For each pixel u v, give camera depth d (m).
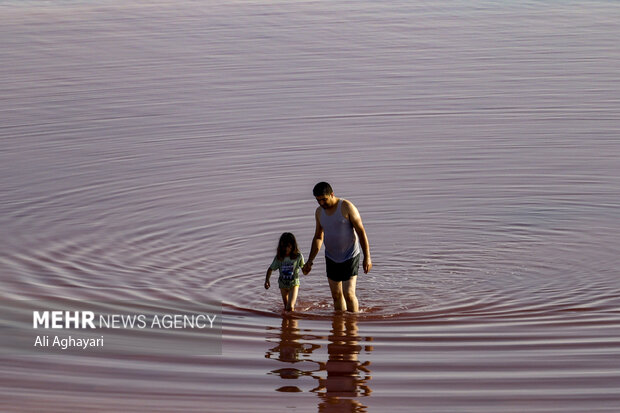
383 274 18.05
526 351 13.95
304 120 30.27
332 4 54.81
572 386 12.59
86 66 38.88
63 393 12.54
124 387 12.77
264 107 31.97
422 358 13.73
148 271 18.17
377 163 25.72
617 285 17.20
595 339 14.44
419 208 22.14
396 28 46.22
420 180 24.19
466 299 16.61
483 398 12.21
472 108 31.17
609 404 11.98
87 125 30.14
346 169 25.25
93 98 33.62
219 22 48.84
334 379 13.00
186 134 28.95
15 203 22.72
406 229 20.75
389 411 11.88
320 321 15.54
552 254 19.03
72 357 13.85
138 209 22.19
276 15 50.78
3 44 43.62
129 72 37.62
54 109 32.19
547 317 15.55
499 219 21.27
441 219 21.34
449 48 40.97
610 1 53.81
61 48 42.62
